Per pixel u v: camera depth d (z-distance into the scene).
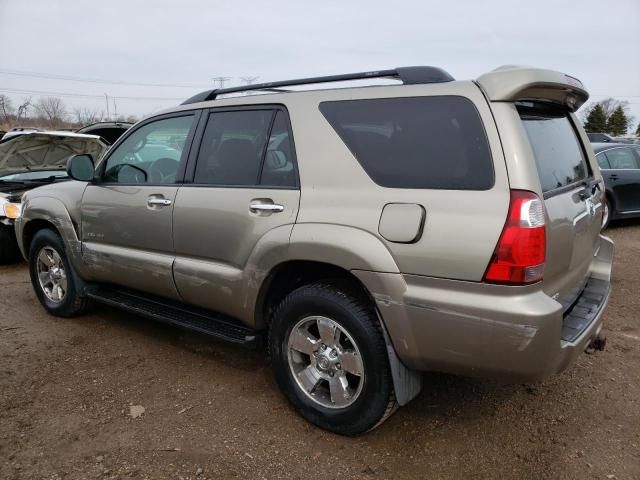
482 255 2.28
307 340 2.93
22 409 3.12
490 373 2.38
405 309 2.46
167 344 4.11
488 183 2.33
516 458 2.70
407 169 2.55
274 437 2.87
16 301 5.20
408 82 2.69
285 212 2.88
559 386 3.43
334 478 2.55
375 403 2.67
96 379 3.52
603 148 9.24
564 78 2.61
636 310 4.87
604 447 2.77
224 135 3.34
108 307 5.00
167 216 3.48
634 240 8.22
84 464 2.62
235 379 3.53
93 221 4.07
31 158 7.70
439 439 2.87
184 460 2.66
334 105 2.86
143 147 3.84
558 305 2.29
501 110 2.36
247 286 3.07
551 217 2.39
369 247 2.54
